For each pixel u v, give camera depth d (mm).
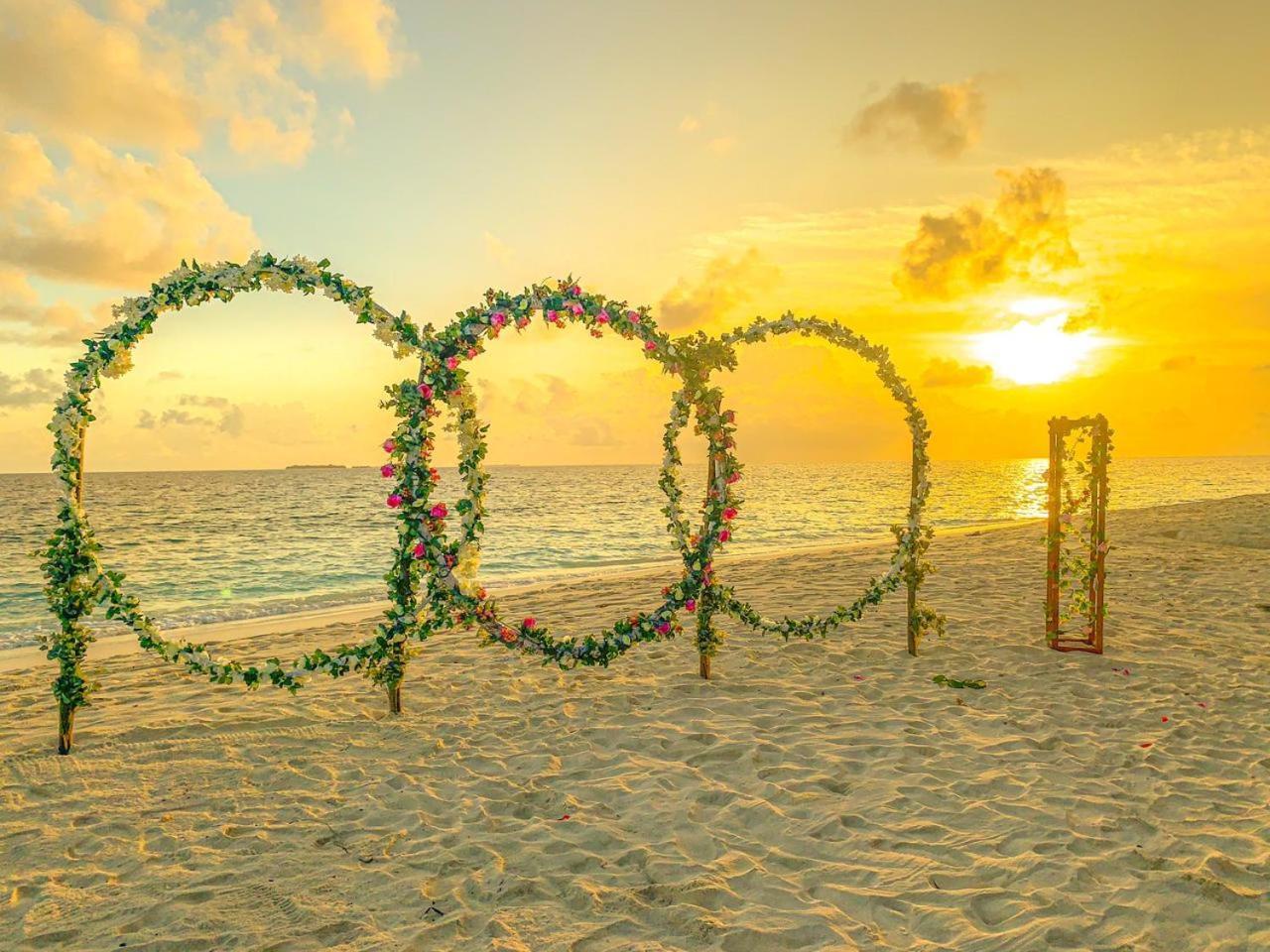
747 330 6527
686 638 7891
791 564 13734
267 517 38781
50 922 3055
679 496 6387
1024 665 6672
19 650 9188
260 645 8297
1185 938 2869
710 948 2859
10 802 4191
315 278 5246
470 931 2986
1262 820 3857
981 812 3975
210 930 2992
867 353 6809
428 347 5426
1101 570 7004
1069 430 7125
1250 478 76312
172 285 5031
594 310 5801
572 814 4027
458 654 7438
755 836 3789
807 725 5293
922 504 7082
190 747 5008
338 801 4223
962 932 2930
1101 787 4266
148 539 26219
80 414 4941
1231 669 6496
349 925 3018
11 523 35500
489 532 27234
